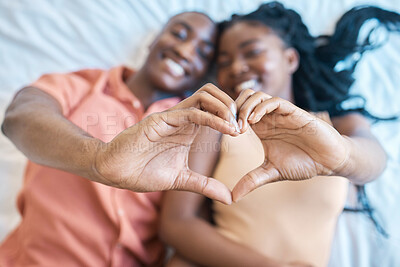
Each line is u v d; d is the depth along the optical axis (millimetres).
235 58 750
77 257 660
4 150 867
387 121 853
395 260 776
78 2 958
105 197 671
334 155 393
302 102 802
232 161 587
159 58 806
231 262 612
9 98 903
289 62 786
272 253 643
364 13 886
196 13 845
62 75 784
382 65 907
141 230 730
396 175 821
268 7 828
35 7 943
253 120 355
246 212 654
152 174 366
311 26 932
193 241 633
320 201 627
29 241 670
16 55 935
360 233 793
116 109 733
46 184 693
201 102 357
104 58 959
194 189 390
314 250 652
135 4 970
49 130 458
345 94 802
